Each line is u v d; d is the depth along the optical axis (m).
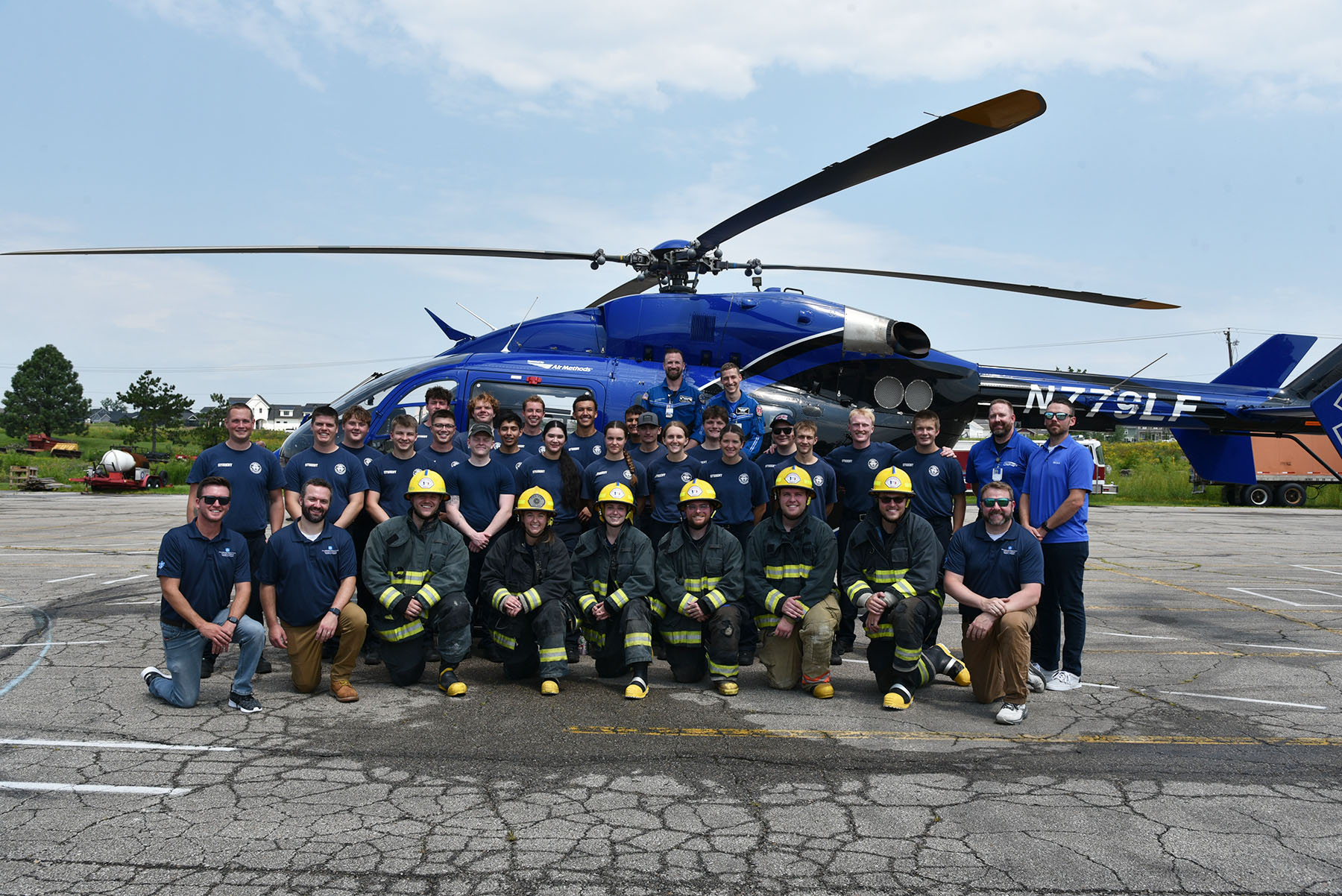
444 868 2.96
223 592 4.71
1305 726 4.68
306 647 5.03
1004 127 5.94
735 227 8.32
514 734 4.41
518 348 9.12
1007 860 3.06
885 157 6.56
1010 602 4.82
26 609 7.38
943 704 5.10
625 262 8.84
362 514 6.04
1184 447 14.93
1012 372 12.12
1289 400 14.20
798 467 5.44
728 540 5.39
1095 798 3.64
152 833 3.19
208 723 4.50
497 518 6.02
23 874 2.86
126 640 6.24
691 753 4.15
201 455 5.57
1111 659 6.24
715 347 8.85
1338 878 2.96
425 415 8.36
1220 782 3.84
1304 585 9.80
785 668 5.34
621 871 2.95
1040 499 5.47
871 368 9.05
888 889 2.85
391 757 4.05
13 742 4.14
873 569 5.28
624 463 6.13
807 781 3.80
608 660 5.57
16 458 43.97
